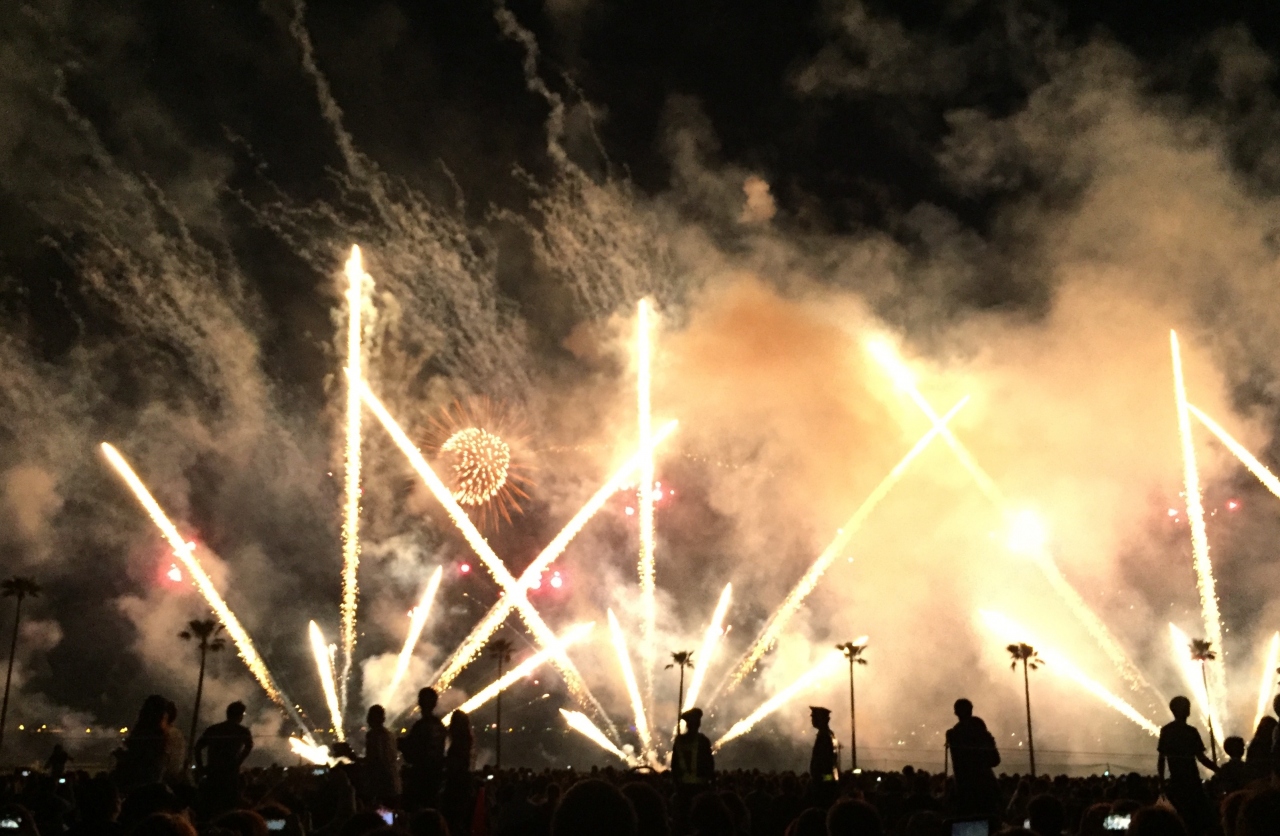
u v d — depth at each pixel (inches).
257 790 857.5
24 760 3388.3
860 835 315.6
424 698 698.2
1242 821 223.6
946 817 546.6
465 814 670.5
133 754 641.6
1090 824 470.3
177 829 278.5
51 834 651.5
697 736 655.8
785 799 682.8
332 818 667.4
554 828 234.8
